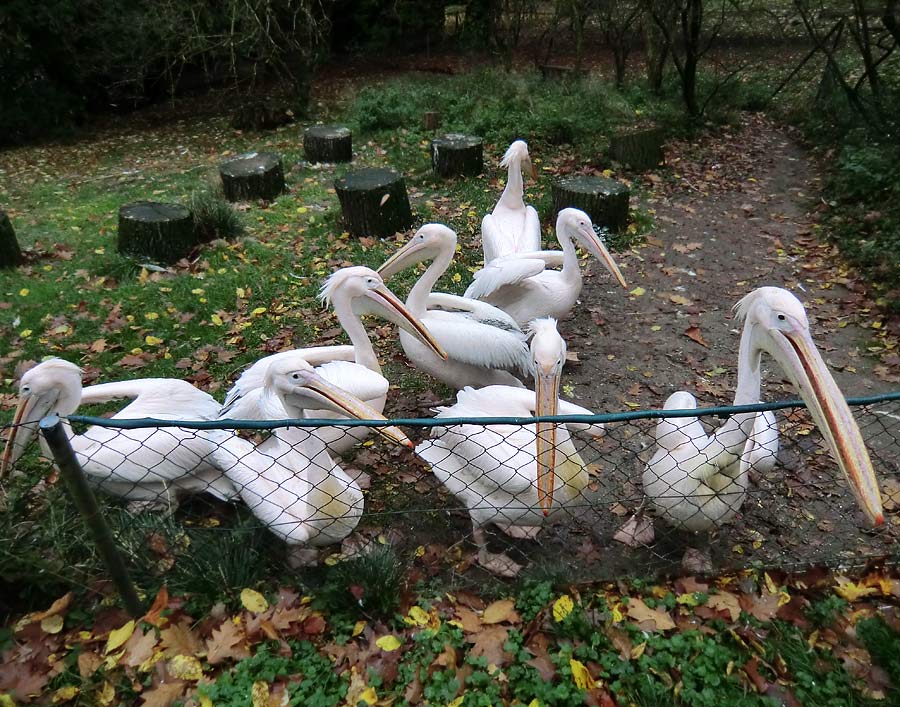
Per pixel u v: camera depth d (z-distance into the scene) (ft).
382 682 4.72
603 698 4.58
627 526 6.19
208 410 6.43
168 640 4.90
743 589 5.47
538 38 28.40
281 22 24.12
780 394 8.36
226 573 5.34
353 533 6.09
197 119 25.71
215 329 9.68
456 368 7.73
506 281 8.34
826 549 6.13
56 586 5.24
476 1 28.99
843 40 20.18
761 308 4.89
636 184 15.65
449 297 7.95
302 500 5.59
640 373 8.92
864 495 4.16
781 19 22.49
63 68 25.86
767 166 17.07
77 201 16.38
